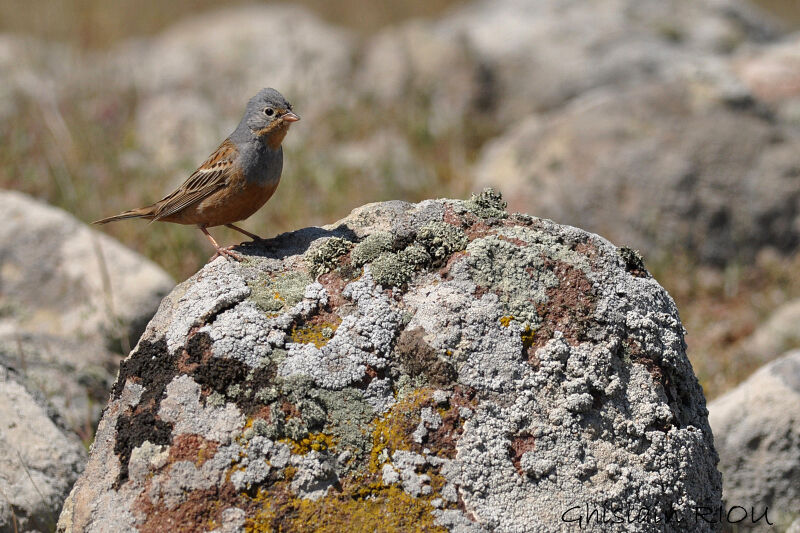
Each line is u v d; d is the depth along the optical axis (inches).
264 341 283.7
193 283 310.3
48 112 826.2
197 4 1307.8
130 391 287.9
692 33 1069.1
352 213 332.8
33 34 1069.1
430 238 309.4
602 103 781.3
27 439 372.5
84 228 558.9
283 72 1006.4
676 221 727.1
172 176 758.5
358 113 933.2
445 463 267.0
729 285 695.1
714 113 755.4
